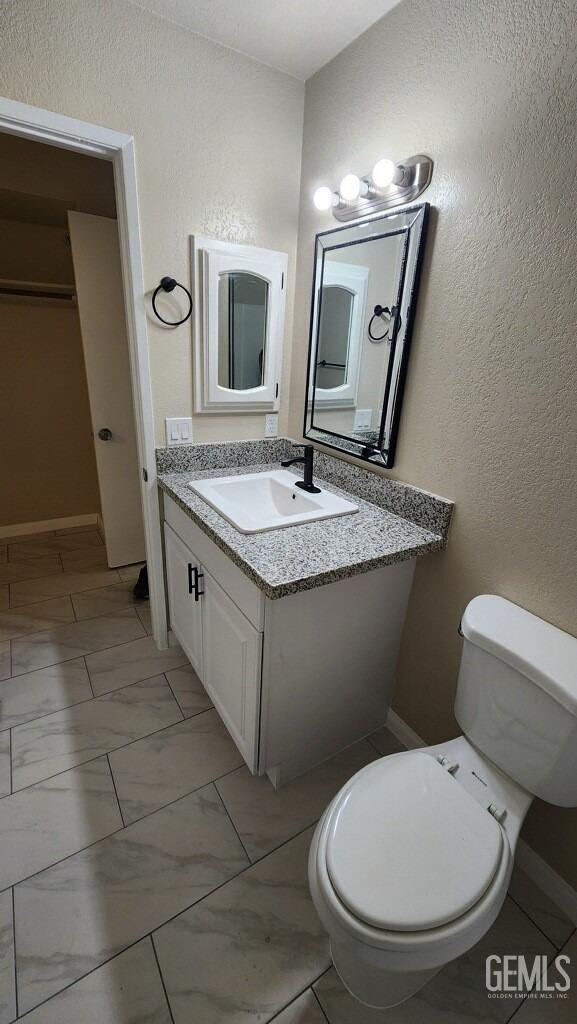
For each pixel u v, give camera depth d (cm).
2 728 158
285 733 136
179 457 177
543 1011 98
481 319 112
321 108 156
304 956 104
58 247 264
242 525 128
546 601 109
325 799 140
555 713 93
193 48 138
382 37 129
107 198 212
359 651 142
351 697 149
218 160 153
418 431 137
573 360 95
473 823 93
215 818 132
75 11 121
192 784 142
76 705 170
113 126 134
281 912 112
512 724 103
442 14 111
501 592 120
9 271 256
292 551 119
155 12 130
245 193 161
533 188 97
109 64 128
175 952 103
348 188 131
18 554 285
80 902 111
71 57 124
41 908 109
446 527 131
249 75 149
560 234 93
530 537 110
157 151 142
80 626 216
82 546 298
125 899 112
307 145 165
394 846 88
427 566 141
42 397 290
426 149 121
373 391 149
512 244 103
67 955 101
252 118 154
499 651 101
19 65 119
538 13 91
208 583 144
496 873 85
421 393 134
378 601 138
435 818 93
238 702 135
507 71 98
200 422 179
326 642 131
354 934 78
